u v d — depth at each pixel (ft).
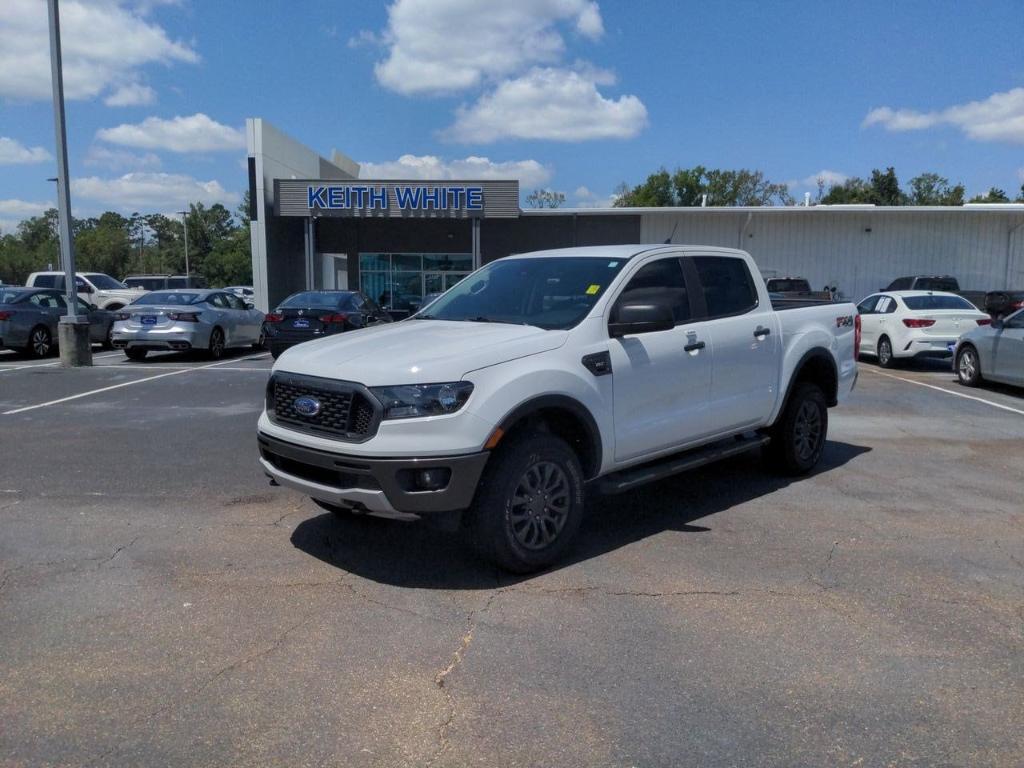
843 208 99.35
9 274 298.35
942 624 14.15
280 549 17.76
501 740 10.65
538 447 15.85
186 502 21.30
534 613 14.51
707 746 10.51
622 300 18.21
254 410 35.22
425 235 113.80
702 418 19.93
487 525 15.37
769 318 22.16
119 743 10.56
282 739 10.67
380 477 14.69
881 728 10.94
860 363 59.00
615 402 17.53
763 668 12.55
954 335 52.60
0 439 29.01
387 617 14.33
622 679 12.20
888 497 22.25
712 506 21.26
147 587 15.64
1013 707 11.50
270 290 98.43
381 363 15.26
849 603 15.01
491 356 15.57
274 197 96.22
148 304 57.21
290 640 13.44
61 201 51.21
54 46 49.62
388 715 11.23
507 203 92.58
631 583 15.90
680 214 105.81
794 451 23.72
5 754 10.29
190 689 11.89
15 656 12.88
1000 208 97.91
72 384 43.06
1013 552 17.85
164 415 33.96
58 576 16.19
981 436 31.01
